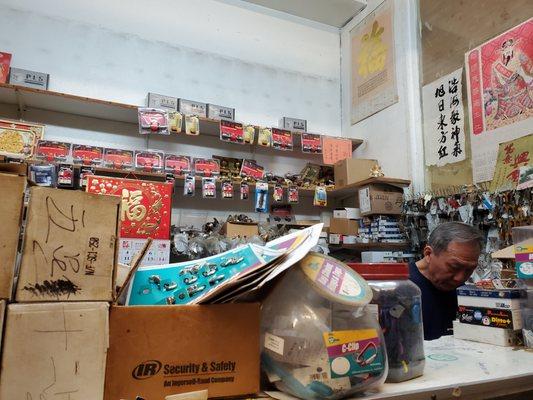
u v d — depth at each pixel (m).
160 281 0.78
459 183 3.03
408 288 0.85
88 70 3.42
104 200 0.63
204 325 0.67
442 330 1.83
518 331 1.22
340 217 3.71
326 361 0.65
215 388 0.66
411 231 3.18
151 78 3.65
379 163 3.89
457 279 1.76
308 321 0.68
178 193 3.53
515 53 2.71
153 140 3.54
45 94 2.90
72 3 3.47
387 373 0.74
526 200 2.43
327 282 0.71
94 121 3.35
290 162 4.10
